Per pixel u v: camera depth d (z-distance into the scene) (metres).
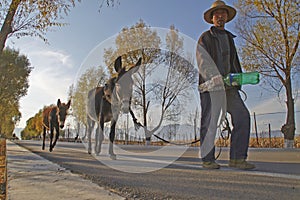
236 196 2.55
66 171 4.06
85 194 2.63
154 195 2.63
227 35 4.30
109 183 3.15
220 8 4.23
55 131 8.52
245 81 3.82
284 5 13.05
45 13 6.43
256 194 2.61
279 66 13.56
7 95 24.27
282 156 6.67
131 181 3.26
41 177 3.54
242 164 4.21
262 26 13.60
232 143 4.28
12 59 23.39
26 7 6.38
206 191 2.76
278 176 3.54
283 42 13.32
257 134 14.55
